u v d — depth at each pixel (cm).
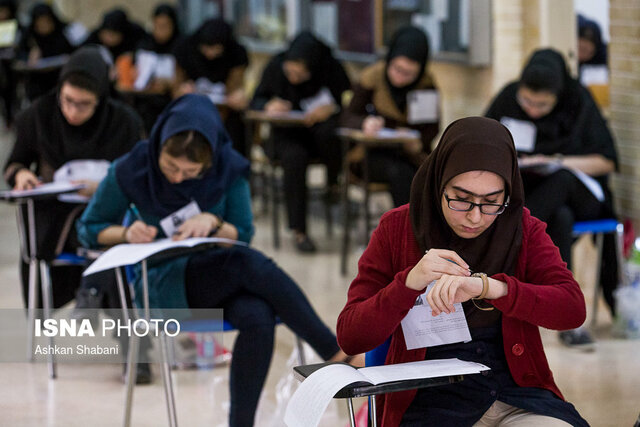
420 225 231
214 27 766
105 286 415
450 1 693
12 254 656
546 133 477
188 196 350
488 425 230
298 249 656
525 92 464
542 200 446
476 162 215
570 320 224
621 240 469
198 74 786
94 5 1575
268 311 330
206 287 334
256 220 753
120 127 446
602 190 479
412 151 577
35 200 425
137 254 312
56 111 440
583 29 618
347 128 598
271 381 410
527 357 230
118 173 350
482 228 223
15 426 367
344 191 586
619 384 399
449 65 713
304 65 668
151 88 823
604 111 605
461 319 233
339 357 328
